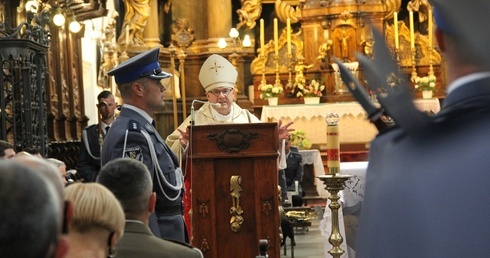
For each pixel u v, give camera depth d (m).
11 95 9.11
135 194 3.72
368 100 1.62
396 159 1.46
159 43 21.98
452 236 1.33
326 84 20.78
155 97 5.73
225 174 6.39
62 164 5.86
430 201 1.37
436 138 1.41
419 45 20.67
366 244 1.47
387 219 1.43
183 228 5.76
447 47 1.44
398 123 1.45
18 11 11.84
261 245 5.36
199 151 6.38
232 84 7.76
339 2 20.88
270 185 6.37
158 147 5.65
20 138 9.03
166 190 5.61
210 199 6.38
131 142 5.52
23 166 1.43
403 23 20.83
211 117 7.73
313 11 21.05
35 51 9.30
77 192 2.85
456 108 1.41
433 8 1.46
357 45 20.80
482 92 1.40
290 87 20.95
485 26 1.39
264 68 21.16
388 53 1.54
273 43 21.33
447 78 1.47
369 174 1.54
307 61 21.05
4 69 9.42
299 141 17.83
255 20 22.52
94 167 10.37
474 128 1.38
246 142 6.36
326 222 7.92
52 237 1.43
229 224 6.41
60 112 14.16
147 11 21.55
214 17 22.45
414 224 1.38
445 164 1.37
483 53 1.39
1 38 8.92
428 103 17.83
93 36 17.61
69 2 13.09
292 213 11.23
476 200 1.33
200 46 22.62
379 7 20.86
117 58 20.00
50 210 1.42
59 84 14.19
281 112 19.66
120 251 3.65
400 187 1.42
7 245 1.38
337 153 6.90
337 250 6.96
